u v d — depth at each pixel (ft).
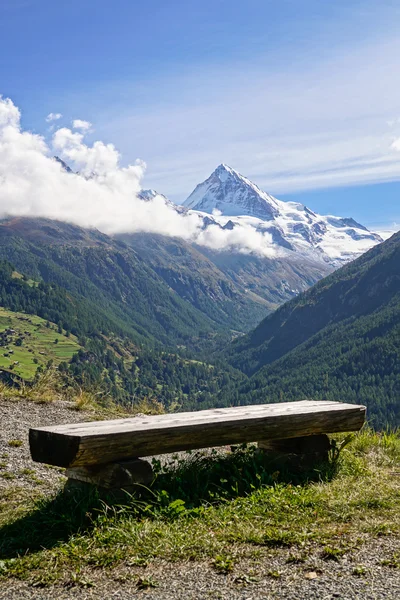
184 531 16.34
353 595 12.07
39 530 16.67
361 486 21.08
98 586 13.24
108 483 17.78
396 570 13.43
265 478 21.30
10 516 17.81
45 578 13.61
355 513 17.89
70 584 13.37
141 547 15.15
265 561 14.24
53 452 17.26
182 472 20.76
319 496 19.30
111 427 18.31
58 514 17.24
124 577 13.56
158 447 18.44
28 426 29.22
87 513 16.81
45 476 22.25
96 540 15.65
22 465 23.21
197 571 13.80
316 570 13.57
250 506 18.47
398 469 25.38
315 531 16.20
